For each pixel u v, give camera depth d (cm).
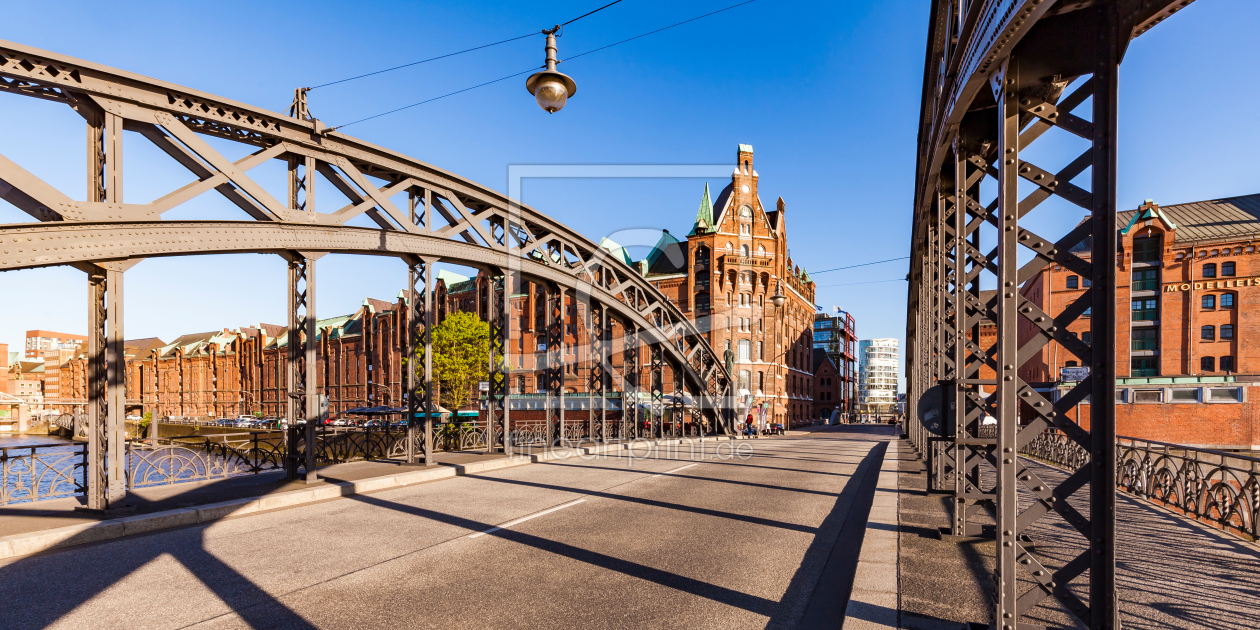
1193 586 512
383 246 1265
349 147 1192
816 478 1336
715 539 734
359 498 1039
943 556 607
